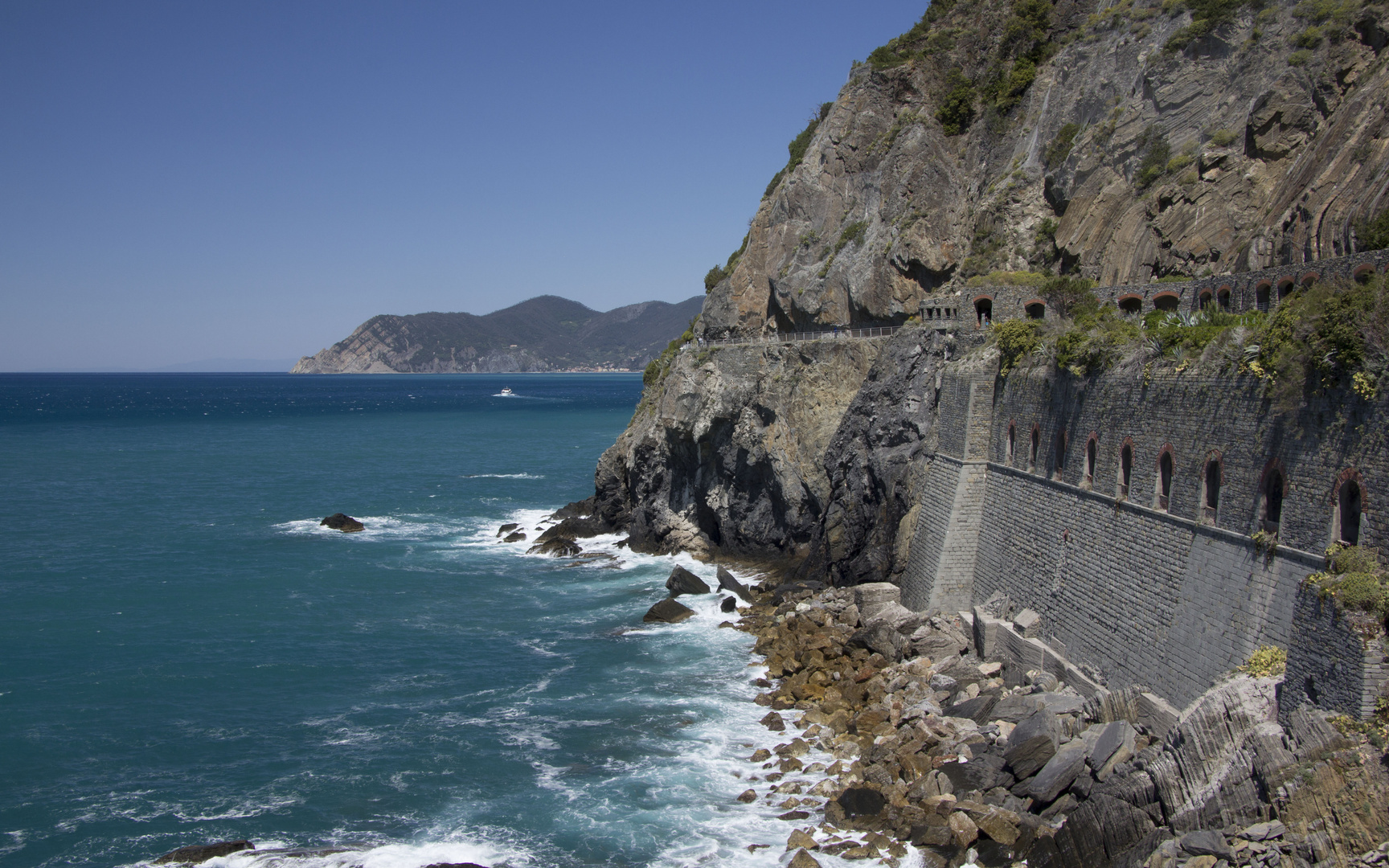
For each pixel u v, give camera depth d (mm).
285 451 157875
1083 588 38094
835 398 66500
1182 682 31219
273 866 32031
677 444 77938
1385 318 24672
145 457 147625
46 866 32844
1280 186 52250
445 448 162000
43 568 73562
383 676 49812
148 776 39062
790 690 44156
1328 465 26062
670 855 31750
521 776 37906
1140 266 60281
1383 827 21734
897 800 32500
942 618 46719
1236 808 24359
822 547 61219
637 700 45031
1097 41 71438
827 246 81312
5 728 43844
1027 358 45375
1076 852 27391
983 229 71938
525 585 67750
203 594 66125
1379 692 22734
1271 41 58031
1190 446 32438
